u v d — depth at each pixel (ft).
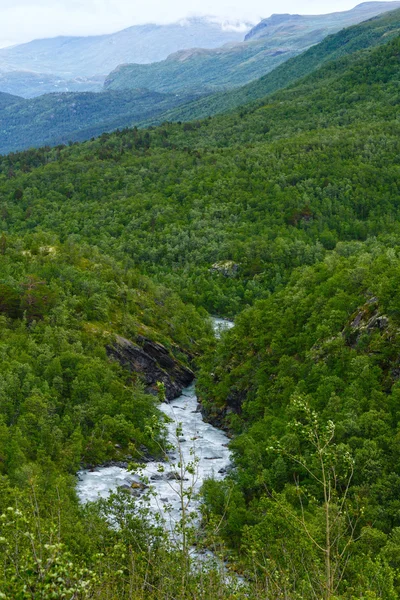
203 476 304.30
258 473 281.13
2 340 419.33
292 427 86.38
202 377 439.22
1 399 344.08
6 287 468.75
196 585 100.48
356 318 361.71
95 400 370.32
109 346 444.96
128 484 302.86
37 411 342.44
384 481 238.89
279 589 101.65
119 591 104.32
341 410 291.79
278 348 394.52
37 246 619.26
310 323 391.86
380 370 311.06
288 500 246.06
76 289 515.09
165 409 421.59
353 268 434.30
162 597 98.27
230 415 382.63
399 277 353.10
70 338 435.94
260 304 476.13
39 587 56.34
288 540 151.02
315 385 335.88
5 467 284.61
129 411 375.66
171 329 540.11
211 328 581.94
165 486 294.66
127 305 524.11
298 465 271.90
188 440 359.66
